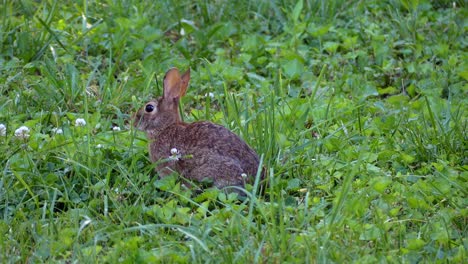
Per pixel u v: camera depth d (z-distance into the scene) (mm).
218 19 16391
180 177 10766
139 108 11828
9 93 13258
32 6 16250
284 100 12773
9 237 9648
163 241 9516
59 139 11461
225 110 13273
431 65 14750
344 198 9836
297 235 9531
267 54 15414
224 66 14328
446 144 11844
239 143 10773
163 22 16109
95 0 16172
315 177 11031
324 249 9078
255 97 12977
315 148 11609
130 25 15352
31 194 10102
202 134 10820
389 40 15695
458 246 9570
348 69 14930
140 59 14992
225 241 9391
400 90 14531
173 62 14633
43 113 12656
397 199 10516
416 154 11734
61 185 10633
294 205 10469
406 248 9406
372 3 16922
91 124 12219
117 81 14156
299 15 16234
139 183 10742
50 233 9641
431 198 10422
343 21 16438
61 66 14383
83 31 15234
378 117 12742
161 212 9945
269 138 11391
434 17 16562
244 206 10023
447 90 14266
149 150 11281
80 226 9836
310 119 12789
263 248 9320
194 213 10289
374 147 11742
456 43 15695
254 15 16719
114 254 9109
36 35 14844
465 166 11180
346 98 13867
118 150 11422
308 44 15867
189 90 13961
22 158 10945
